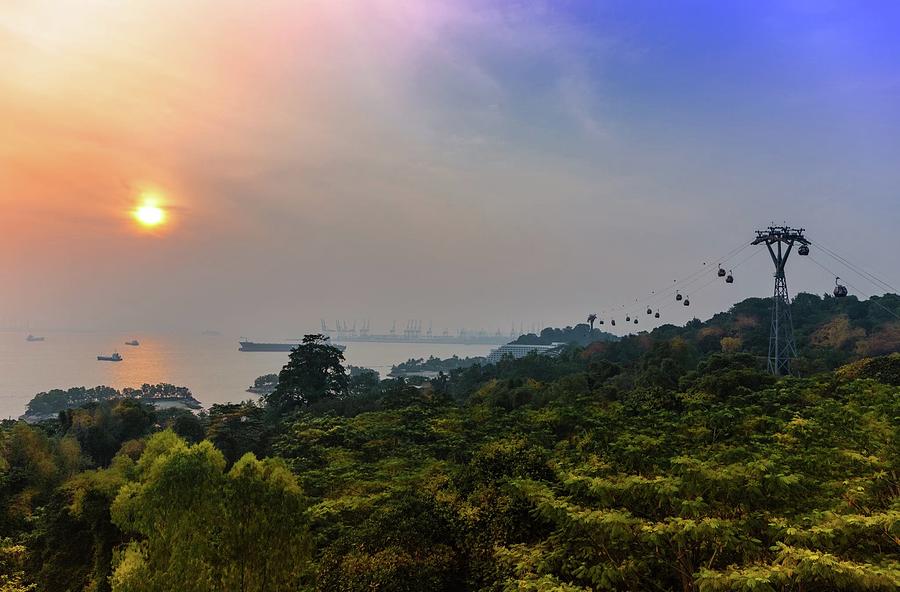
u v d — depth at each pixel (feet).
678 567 47.37
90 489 106.52
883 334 302.45
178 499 62.90
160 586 59.82
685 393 156.46
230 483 67.87
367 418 187.01
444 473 99.66
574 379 265.34
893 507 44.47
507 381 287.89
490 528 65.36
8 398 652.89
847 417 92.32
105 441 260.62
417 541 65.05
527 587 45.85
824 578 38.22
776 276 242.99
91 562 102.06
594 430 111.14
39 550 110.52
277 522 68.54
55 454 214.07
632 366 324.60
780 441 87.71
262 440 221.66
